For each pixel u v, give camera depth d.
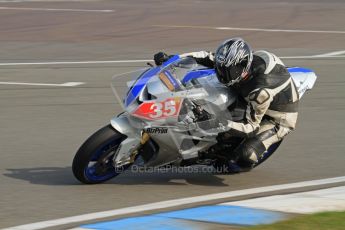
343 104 44.84
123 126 26.59
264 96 26.86
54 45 71.12
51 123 39.44
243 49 26.55
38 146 34.34
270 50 67.88
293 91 28.30
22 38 76.06
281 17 94.50
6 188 27.14
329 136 36.81
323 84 51.09
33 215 23.61
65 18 93.31
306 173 29.91
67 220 22.98
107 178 27.91
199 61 28.70
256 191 26.98
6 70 56.91
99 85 50.75
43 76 54.25
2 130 37.66
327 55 64.44
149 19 92.19
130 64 59.97
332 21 90.81
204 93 26.94
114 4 112.19
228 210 23.64
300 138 36.28
